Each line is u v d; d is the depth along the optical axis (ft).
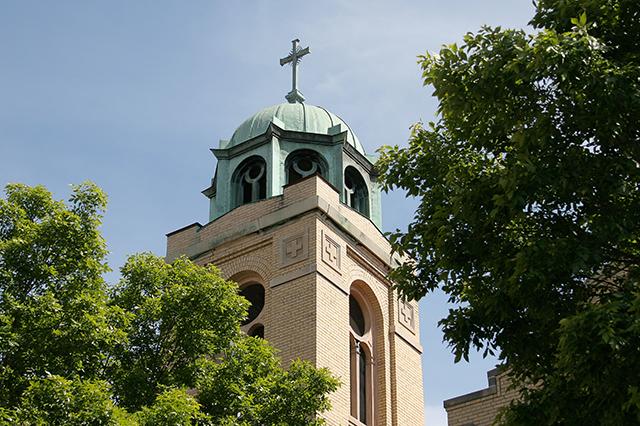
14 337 54.44
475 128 50.49
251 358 71.82
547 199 45.32
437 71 49.49
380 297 111.34
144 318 68.23
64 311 56.49
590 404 41.47
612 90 43.32
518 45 47.16
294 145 117.29
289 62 131.54
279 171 114.52
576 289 45.50
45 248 58.90
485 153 51.52
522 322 47.44
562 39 44.27
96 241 60.18
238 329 71.05
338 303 102.83
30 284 58.29
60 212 59.57
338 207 109.09
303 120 120.26
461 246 48.49
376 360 108.68
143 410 57.11
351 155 119.44
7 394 54.34
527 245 44.65
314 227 103.81
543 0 49.67
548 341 46.55
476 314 48.19
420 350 114.93
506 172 44.80
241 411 67.26
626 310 40.40
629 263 46.11
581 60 43.62
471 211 47.26
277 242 105.60
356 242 109.40
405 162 54.70
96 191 61.98
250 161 118.21
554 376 43.19
